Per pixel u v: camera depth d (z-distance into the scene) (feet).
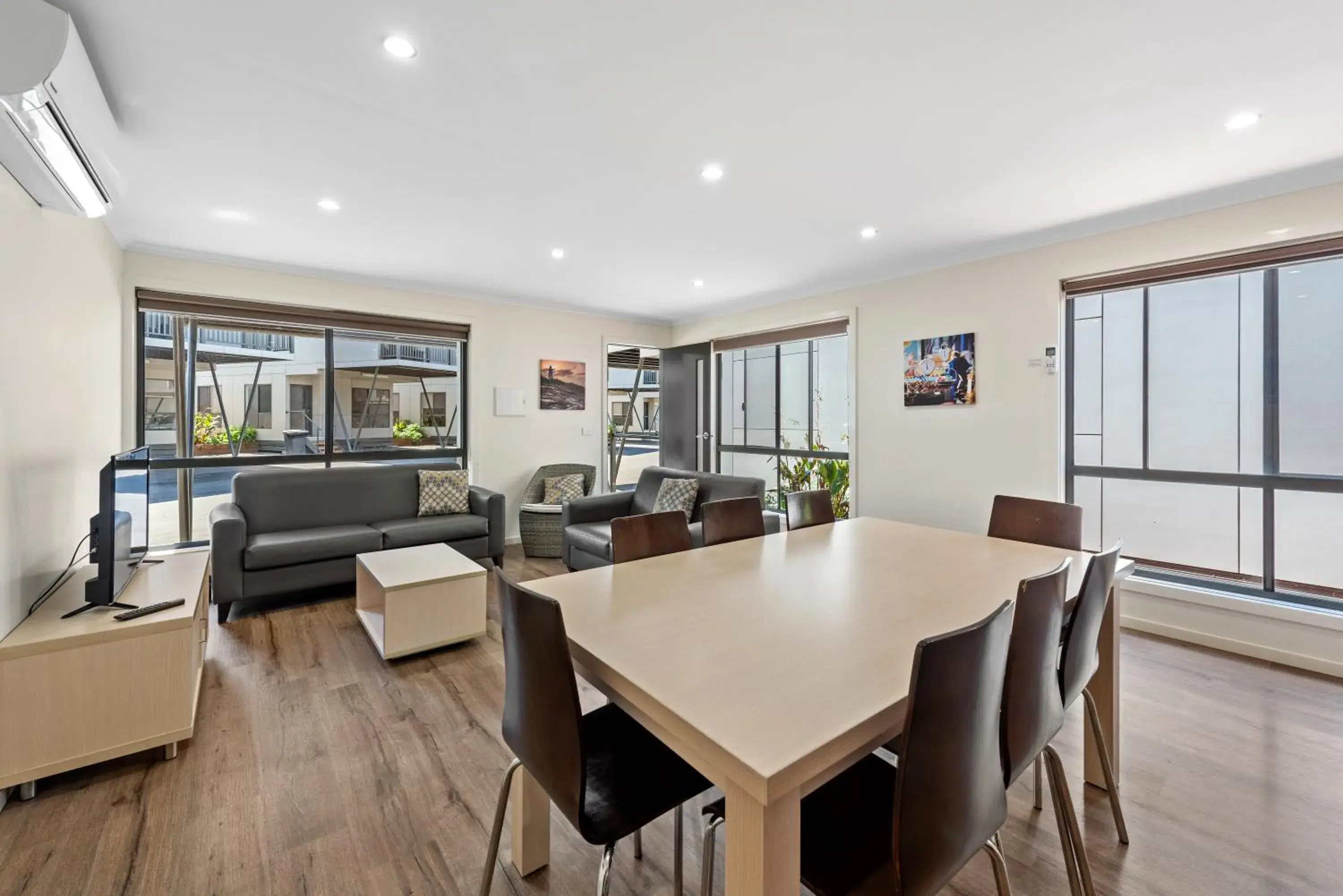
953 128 7.23
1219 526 11.47
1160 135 7.39
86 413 9.23
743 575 5.89
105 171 6.95
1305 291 10.14
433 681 8.60
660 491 14.85
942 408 12.99
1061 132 7.30
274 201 9.53
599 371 19.62
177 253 12.30
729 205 9.76
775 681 3.41
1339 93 6.40
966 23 5.32
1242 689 8.32
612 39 5.53
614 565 6.32
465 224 10.73
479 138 7.46
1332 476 9.81
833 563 6.40
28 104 5.07
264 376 14.19
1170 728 7.27
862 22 5.31
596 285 15.52
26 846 5.21
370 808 5.80
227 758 6.60
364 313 15.03
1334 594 10.29
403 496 14.65
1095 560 4.66
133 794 5.94
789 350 18.88
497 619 11.46
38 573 7.06
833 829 3.46
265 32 5.39
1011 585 5.55
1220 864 5.05
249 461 14.03
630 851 5.37
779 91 6.43
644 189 9.12
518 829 5.00
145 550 8.77
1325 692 8.23
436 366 16.83
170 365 12.94
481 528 14.14
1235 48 5.65
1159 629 10.37
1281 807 5.78
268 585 11.30
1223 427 11.10
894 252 12.31
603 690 3.73
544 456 18.39
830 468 17.65
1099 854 5.18
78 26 5.25
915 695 2.72
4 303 6.33
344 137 7.40
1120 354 12.25
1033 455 11.55
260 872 4.95
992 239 11.46
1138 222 10.18
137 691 6.33
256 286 13.46
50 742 5.87
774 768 2.50
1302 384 10.19
